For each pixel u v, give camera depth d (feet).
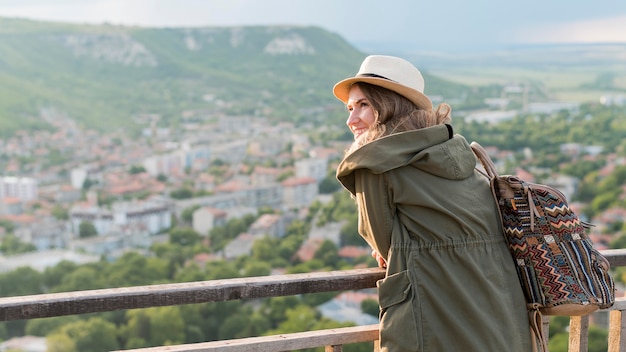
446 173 4.60
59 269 207.00
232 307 157.28
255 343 4.94
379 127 4.80
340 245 234.17
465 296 4.42
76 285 193.06
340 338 5.18
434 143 4.62
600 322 95.35
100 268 207.00
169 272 213.87
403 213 4.61
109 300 4.46
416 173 4.59
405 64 4.92
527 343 4.65
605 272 4.75
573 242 4.68
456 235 4.55
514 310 4.65
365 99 4.87
